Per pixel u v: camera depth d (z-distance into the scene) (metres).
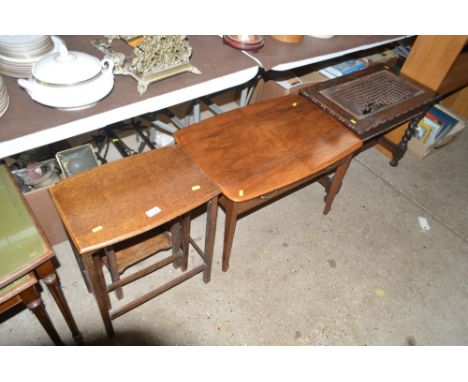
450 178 2.70
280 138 1.70
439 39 2.17
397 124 2.06
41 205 1.68
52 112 1.34
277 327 1.73
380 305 1.88
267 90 2.47
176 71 1.56
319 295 1.88
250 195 1.42
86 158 1.69
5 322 1.62
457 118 2.71
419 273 2.05
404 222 2.32
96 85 1.35
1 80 1.28
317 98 1.99
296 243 2.09
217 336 1.67
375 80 2.26
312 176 1.72
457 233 2.31
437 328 1.83
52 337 1.44
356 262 2.05
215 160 1.54
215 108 2.30
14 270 1.08
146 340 1.62
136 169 1.40
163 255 1.96
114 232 1.18
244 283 1.87
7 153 1.23
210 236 1.55
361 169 2.65
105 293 1.39
